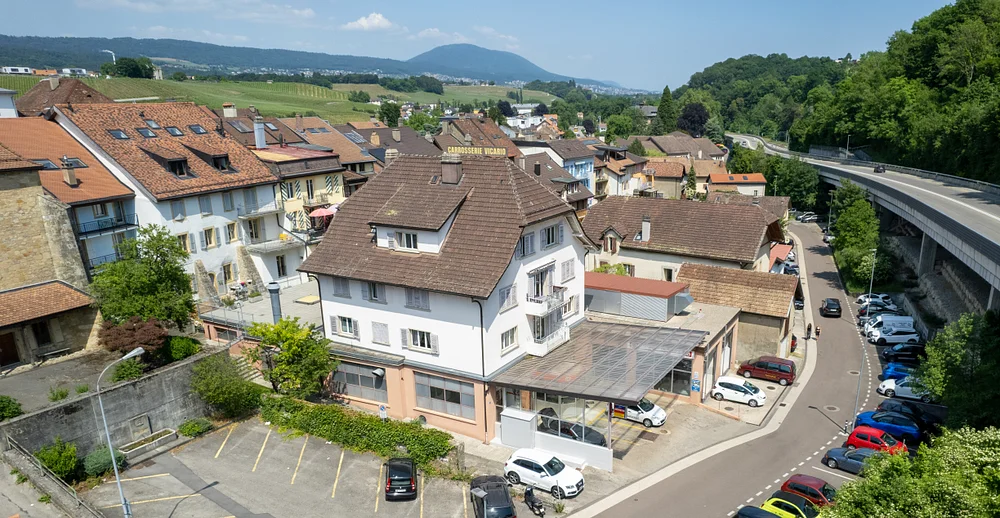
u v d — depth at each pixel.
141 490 32.09
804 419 40.97
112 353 43.59
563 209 40.31
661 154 166.88
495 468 34.44
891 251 77.56
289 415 39.00
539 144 101.06
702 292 51.56
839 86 146.75
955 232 49.81
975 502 20.19
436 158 42.50
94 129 52.00
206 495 31.86
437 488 32.62
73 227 44.00
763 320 49.12
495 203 38.44
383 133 96.56
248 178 57.09
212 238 54.34
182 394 38.56
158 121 57.88
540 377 36.06
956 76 111.06
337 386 42.22
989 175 80.94
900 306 66.19
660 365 36.91
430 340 37.97
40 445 32.38
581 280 45.31
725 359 48.59
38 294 41.97
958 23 115.88
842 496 22.80
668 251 57.44
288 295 56.09
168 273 42.91
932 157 99.62
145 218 49.91
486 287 35.09
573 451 35.28
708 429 39.38
